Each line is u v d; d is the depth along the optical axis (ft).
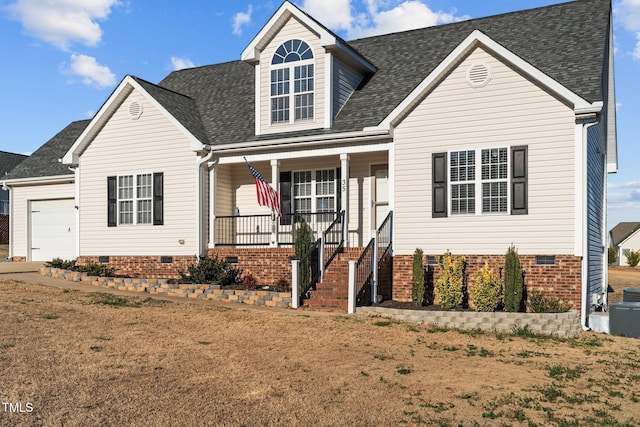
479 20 66.95
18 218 82.94
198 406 24.14
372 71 65.67
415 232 52.65
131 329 37.35
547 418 24.21
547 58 53.93
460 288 48.26
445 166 51.57
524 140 48.73
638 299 50.72
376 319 44.47
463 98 51.08
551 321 42.37
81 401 23.98
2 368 27.22
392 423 23.26
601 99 49.34
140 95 65.31
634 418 24.53
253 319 42.65
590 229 51.26
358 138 55.42
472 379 29.53
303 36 60.95
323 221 62.44
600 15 57.47
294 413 23.89
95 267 62.18
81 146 68.13
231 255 61.00
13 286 52.60
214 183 63.10
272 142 59.36
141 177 65.21
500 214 49.37
